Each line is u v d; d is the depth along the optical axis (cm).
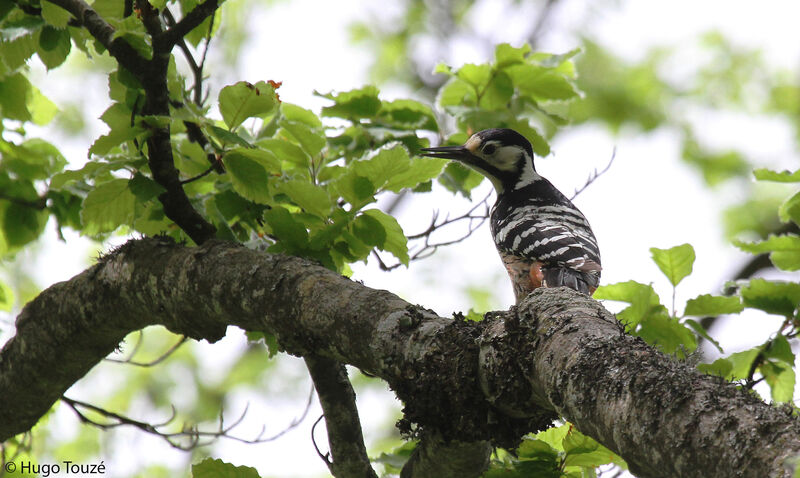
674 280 974
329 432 869
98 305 882
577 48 1191
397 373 648
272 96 798
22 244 1209
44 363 940
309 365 866
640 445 472
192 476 780
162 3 823
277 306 734
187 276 798
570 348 548
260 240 936
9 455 1270
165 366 2148
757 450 423
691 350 941
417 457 778
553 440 883
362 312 682
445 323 648
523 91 1220
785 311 967
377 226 855
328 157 1109
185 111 823
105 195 873
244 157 820
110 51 793
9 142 1198
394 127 1134
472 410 625
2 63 1127
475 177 1290
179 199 854
